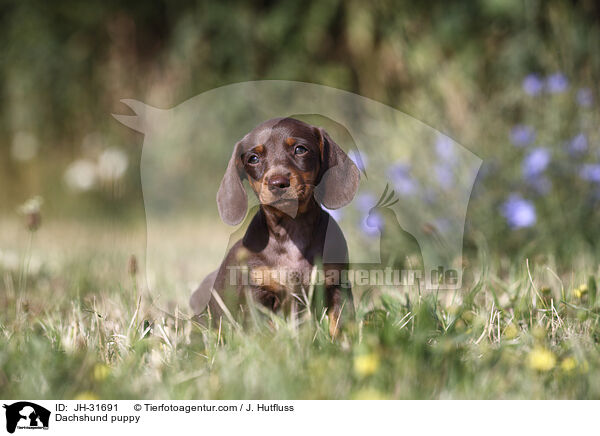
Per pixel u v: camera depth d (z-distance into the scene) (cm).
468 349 351
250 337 369
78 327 410
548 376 320
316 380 314
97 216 1102
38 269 642
